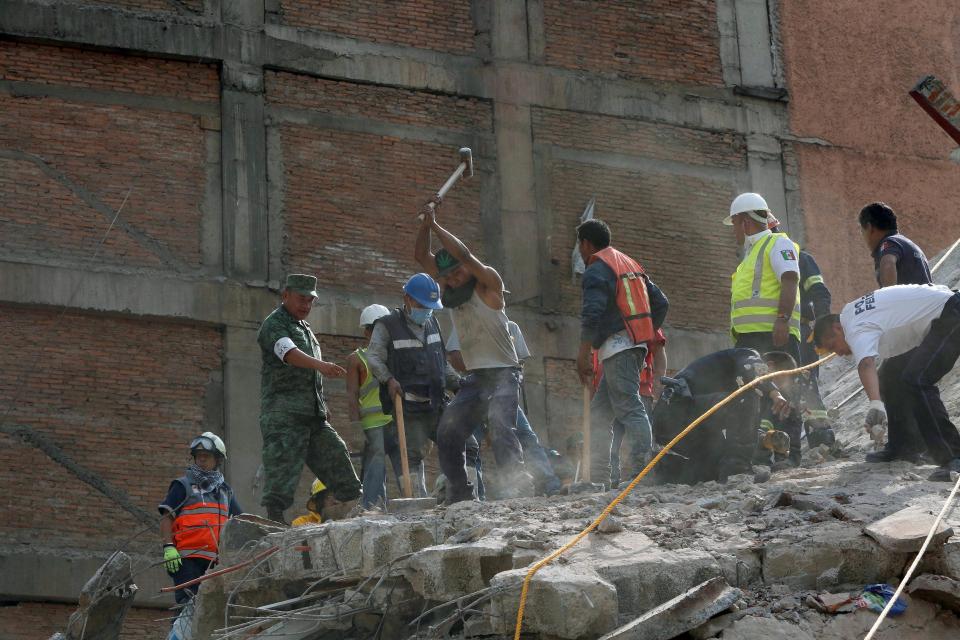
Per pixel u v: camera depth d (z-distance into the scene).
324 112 40.41
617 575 15.95
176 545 22.48
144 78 38.78
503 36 43.19
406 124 41.31
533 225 41.84
